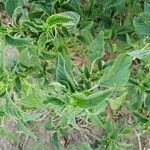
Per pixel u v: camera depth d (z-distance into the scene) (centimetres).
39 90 50
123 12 70
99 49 56
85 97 44
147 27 57
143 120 66
